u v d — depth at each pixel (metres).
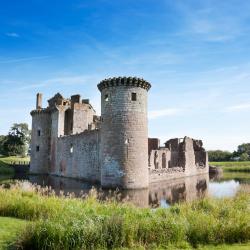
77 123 53.94
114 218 10.31
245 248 9.77
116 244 9.66
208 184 39.44
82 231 9.54
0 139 97.88
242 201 15.71
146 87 33.41
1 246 9.31
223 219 11.95
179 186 35.94
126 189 30.69
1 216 13.23
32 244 9.31
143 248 9.45
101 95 33.88
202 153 71.00
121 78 31.75
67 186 32.66
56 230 9.43
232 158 133.50
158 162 54.97
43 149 54.56
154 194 27.81
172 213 13.55
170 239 10.26
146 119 33.38
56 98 57.59
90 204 14.65
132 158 31.41
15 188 16.62
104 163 31.98
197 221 11.12
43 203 13.53
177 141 65.00
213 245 10.23
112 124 31.86
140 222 10.55
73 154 44.38
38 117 55.66
